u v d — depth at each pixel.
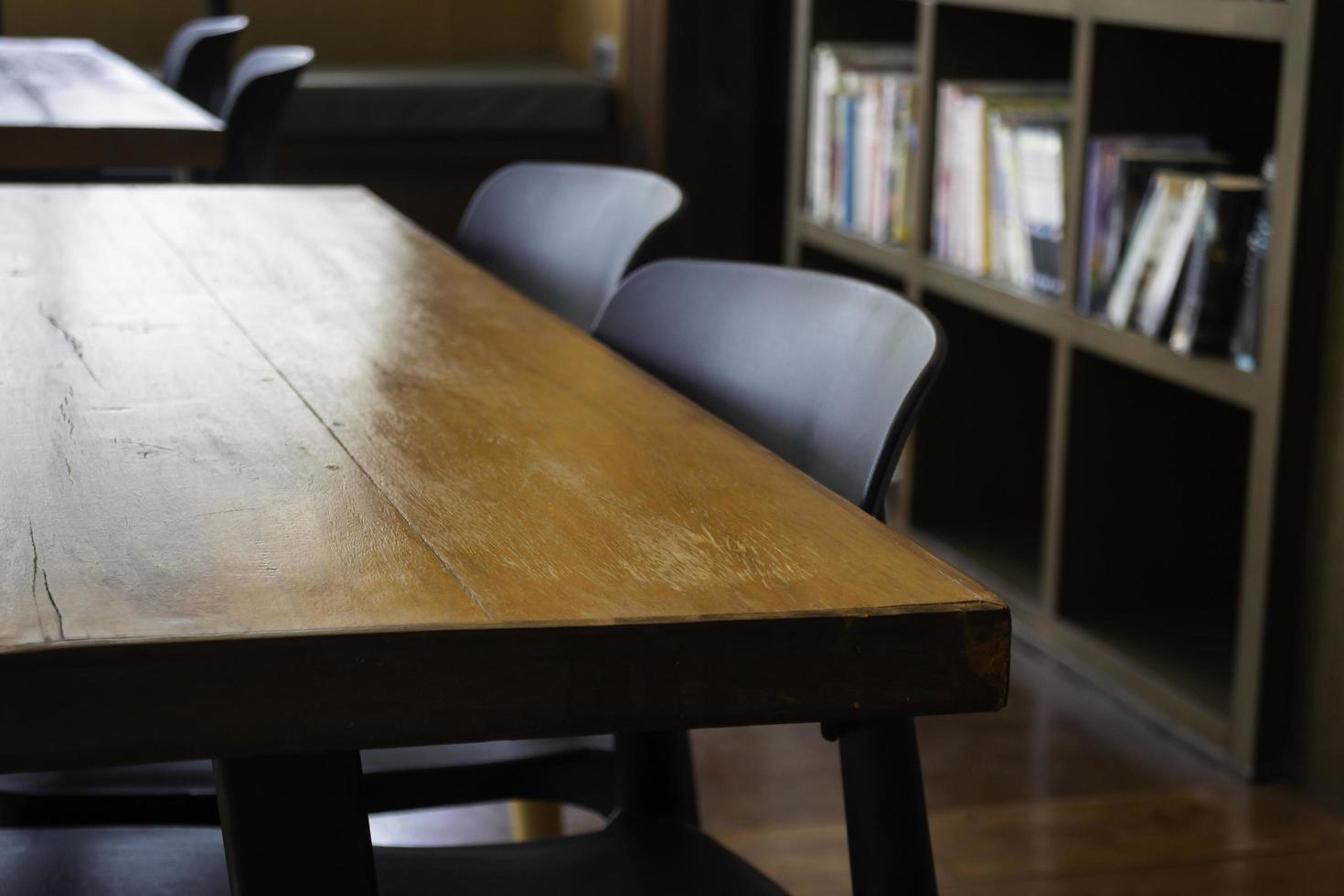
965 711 0.62
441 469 0.76
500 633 0.57
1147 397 2.62
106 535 0.66
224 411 0.87
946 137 2.94
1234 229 2.20
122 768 1.07
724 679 0.59
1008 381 3.14
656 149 4.74
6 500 0.71
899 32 3.55
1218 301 2.22
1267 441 2.11
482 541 0.66
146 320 1.11
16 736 0.54
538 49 5.85
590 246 1.49
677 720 0.59
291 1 5.59
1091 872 1.93
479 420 0.86
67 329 1.07
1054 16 2.74
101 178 3.34
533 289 1.58
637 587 0.61
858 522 0.70
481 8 5.79
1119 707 2.44
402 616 0.58
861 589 0.62
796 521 0.70
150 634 0.55
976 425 3.14
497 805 2.07
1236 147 2.53
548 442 0.82
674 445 0.81
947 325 3.09
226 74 3.64
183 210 1.64
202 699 0.55
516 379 0.95
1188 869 1.95
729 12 4.68
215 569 0.62
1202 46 2.48
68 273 1.28
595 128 5.02
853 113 3.30
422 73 5.17
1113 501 2.64
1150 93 2.50
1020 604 2.73
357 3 5.65
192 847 1.00
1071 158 2.54
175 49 3.90
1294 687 2.18
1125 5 2.34
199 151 2.23
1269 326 2.09
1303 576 2.15
